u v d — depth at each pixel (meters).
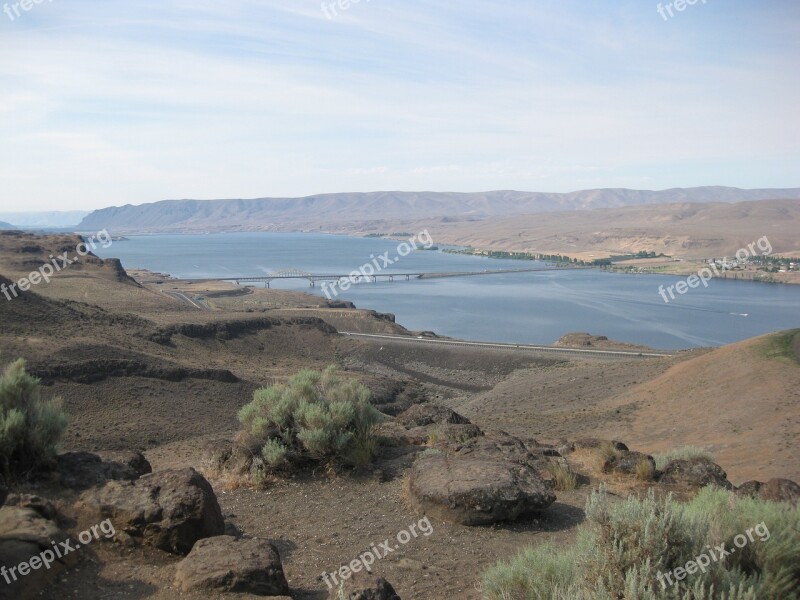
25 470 8.09
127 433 45.28
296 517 9.46
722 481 11.89
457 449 12.84
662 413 41.53
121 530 7.12
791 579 5.45
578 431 39.25
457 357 96.94
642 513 5.20
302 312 140.62
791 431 29.44
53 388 49.25
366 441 12.41
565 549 6.96
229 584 6.11
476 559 7.77
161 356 71.12
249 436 12.34
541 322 159.38
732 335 138.50
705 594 4.78
